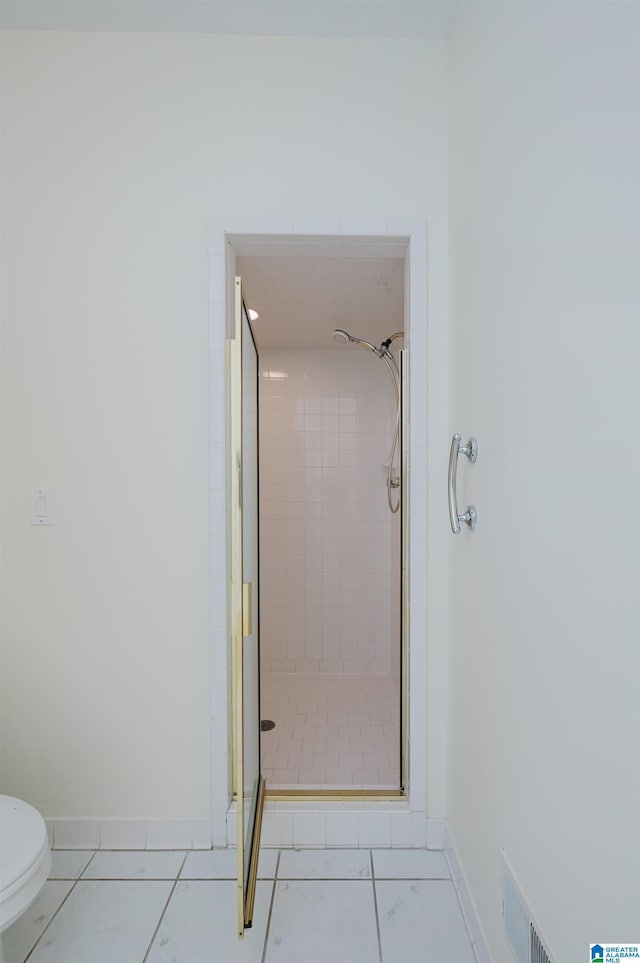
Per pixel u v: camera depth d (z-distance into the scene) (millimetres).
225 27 1700
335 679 3396
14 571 1747
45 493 1738
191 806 1755
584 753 792
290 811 1756
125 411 1737
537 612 975
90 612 1753
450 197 1697
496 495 1229
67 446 1738
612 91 709
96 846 1747
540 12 966
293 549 3500
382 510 3506
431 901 1521
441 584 1744
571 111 837
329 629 3506
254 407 1898
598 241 749
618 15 691
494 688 1238
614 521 707
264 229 1723
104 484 1743
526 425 1037
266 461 3504
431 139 1745
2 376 1731
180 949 1360
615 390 702
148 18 1663
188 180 1730
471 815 1438
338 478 3506
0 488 1739
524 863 1039
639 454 649
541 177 964
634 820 662
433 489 1746
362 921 1451
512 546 1117
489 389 1286
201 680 1752
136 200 1726
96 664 1754
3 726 1756
